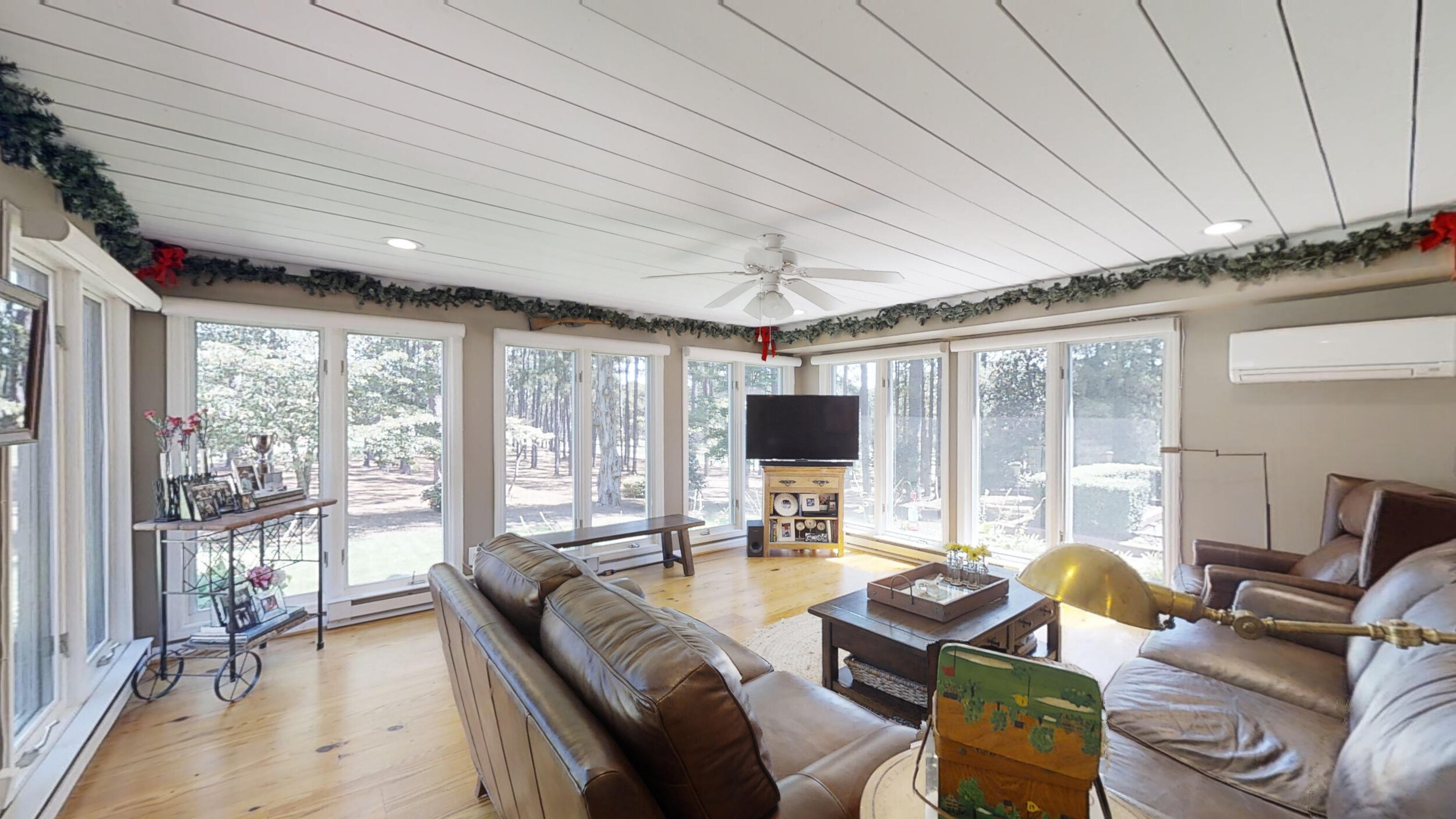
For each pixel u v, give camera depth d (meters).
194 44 1.42
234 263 3.37
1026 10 1.32
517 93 1.66
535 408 4.71
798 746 1.58
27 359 1.73
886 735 1.55
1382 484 2.72
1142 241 3.07
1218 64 1.52
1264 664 1.98
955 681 1.00
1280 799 1.38
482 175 2.22
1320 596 2.20
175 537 3.25
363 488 3.92
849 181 2.29
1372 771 1.15
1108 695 1.88
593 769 0.97
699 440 5.80
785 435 5.54
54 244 2.01
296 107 1.73
